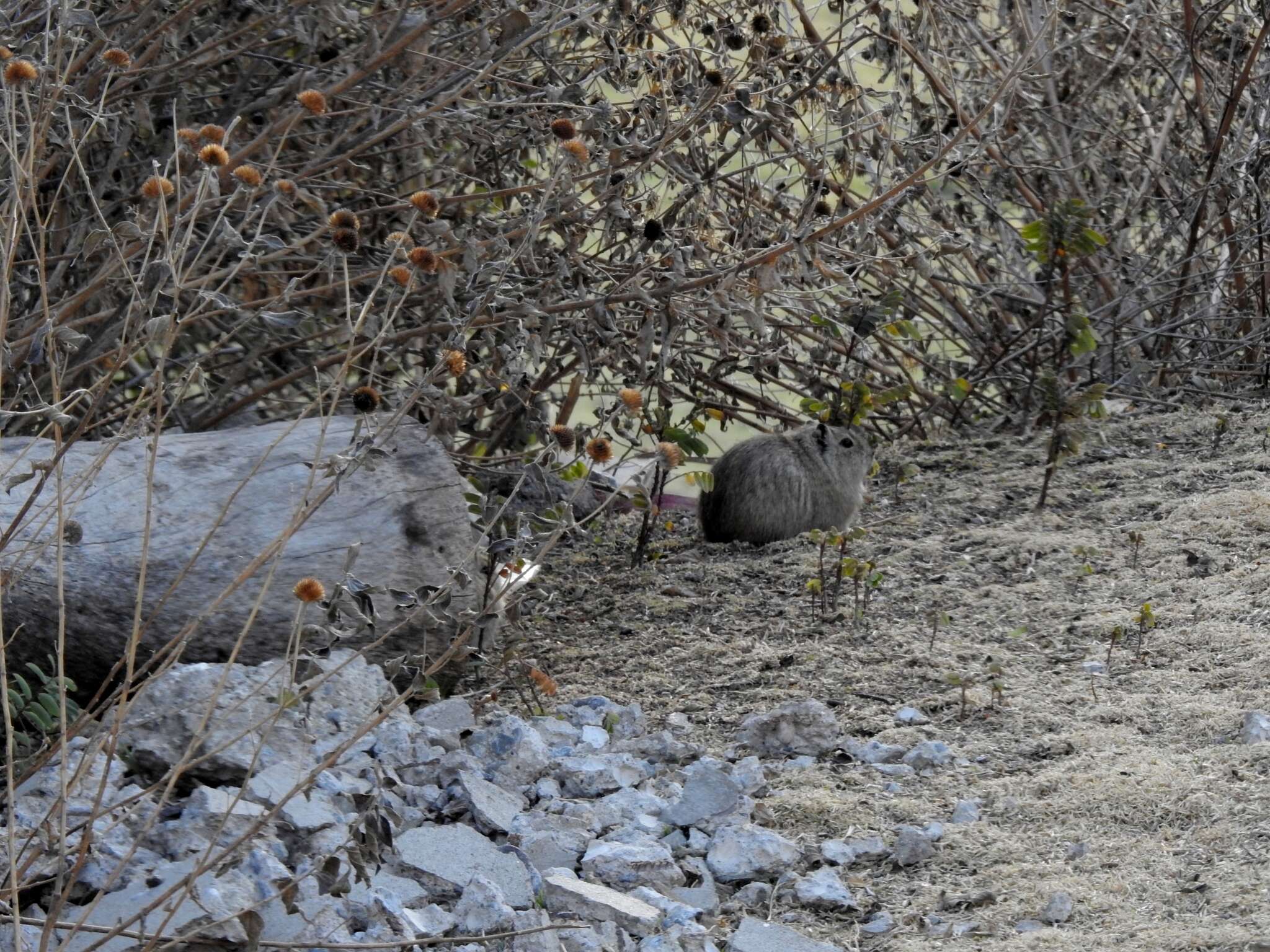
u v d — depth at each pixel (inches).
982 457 486.9
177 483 295.7
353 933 212.5
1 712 248.4
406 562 300.5
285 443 308.2
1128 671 311.3
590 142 366.0
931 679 317.1
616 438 487.2
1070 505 429.1
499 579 316.5
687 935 219.6
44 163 311.3
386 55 349.4
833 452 426.6
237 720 251.9
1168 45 588.7
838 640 342.6
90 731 255.0
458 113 358.3
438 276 344.5
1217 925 211.9
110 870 215.9
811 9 500.4
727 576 395.5
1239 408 508.1
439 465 314.2
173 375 485.1
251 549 290.0
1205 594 344.8
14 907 180.5
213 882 210.4
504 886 229.0
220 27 407.2
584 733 291.3
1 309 210.8
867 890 237.5
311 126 417.4
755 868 241.4
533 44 402.9
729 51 445.1
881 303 454.9
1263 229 538.6
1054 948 210.5
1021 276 565.3
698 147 434.6
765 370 509.0
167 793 194.7
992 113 530.0
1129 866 233.3
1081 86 584.1
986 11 573.0
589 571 412.8
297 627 205.8
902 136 494.3
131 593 279.1
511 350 334.0
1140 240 595.5
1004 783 266.7
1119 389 538.3
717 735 298.4
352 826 199.8
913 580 378.0
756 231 454.0
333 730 267.6
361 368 376.2
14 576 254.4
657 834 254.1
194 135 281.6
